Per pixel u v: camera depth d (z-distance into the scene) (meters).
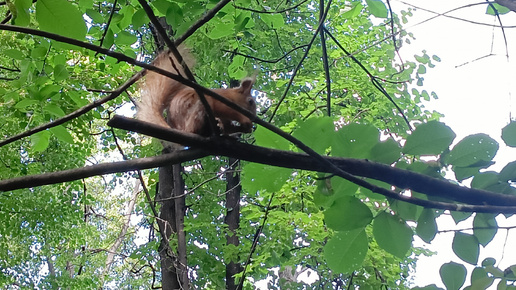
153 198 12.59
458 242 3.04
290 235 7.96
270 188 2.97
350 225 2.90
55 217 12.27
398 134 9.78
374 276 8.06
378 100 9.70
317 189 2.96
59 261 14.94
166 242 9.72
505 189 3.03
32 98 4.50
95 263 19.30
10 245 14.33
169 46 2.56
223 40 8.59
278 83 9.11
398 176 2.94
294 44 11.39
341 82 9.31
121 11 4.35
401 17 8.81
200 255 10.83
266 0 8.19
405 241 2.93
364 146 2.96
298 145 2.74
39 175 2.89
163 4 3.91
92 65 8.68
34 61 4.61
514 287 2.78
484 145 2.96
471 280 2.92
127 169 2.91
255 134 2.91
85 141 12.09
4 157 10.42
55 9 2.64
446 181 2.99
